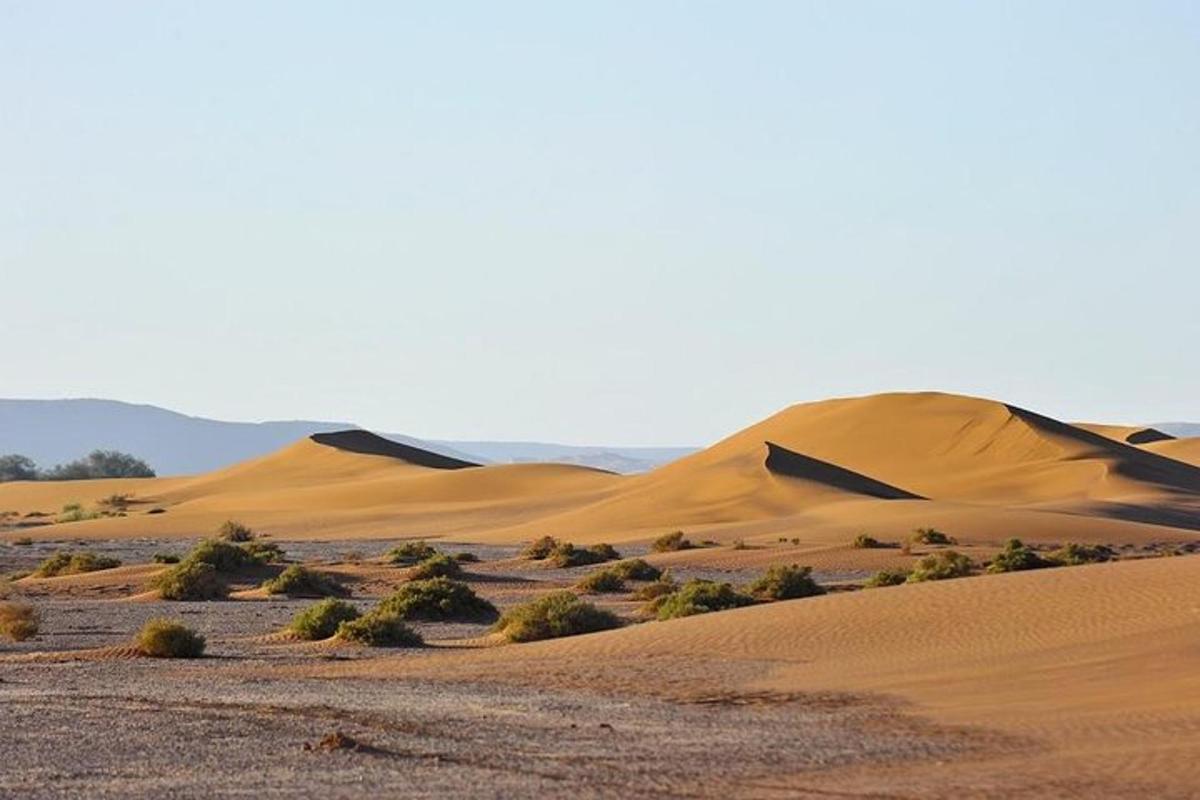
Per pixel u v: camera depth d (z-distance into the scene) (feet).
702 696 105.29
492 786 70.95
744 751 81.76
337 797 68.33
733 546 382.83
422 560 333.01
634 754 80.79
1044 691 100.17
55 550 409.08
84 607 211.00
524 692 108.17
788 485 524.11
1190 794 66.80
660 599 194.29
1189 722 84.43
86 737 85.76
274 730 88.43
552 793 69.31
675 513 498.69
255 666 128.88
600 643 138.10
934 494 655.76
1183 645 110.73
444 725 91.04
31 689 110.01
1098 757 76.48
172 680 117.19
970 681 106.93
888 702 100.53
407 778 73.10
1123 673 103.60
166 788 70.54
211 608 209.56
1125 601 134.10
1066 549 311.88
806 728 90.07
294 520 573.33
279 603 222.28
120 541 474.49
